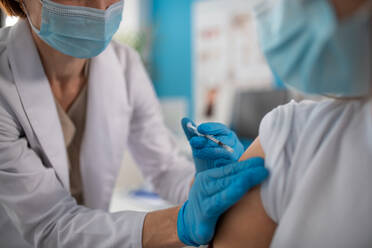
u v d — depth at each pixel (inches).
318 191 20.3
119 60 46.9
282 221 20.7
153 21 139.3
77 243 31.9
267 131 24.9
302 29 18.8
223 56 118.0
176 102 105.8
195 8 125.0
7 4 38.0
